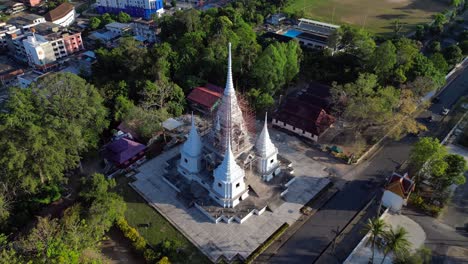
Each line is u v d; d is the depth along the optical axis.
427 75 115.38
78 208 72.94
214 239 75.00
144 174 91.69
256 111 115.38
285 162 93.81
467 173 92.31
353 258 70.81
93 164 95.81
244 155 82.56
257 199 82.88
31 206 79.75
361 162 96.44
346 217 80.38
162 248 70.69
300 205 83.19
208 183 82.81
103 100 101.75
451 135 107.12
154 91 107.56
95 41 180.25
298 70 126.06
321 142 103.38
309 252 72.88
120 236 75.69
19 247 62.34
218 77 126.75
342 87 110.31
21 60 171.25
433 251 72.12
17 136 76.94
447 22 187.50
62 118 85.00
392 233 64.00
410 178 88.44
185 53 124.31
